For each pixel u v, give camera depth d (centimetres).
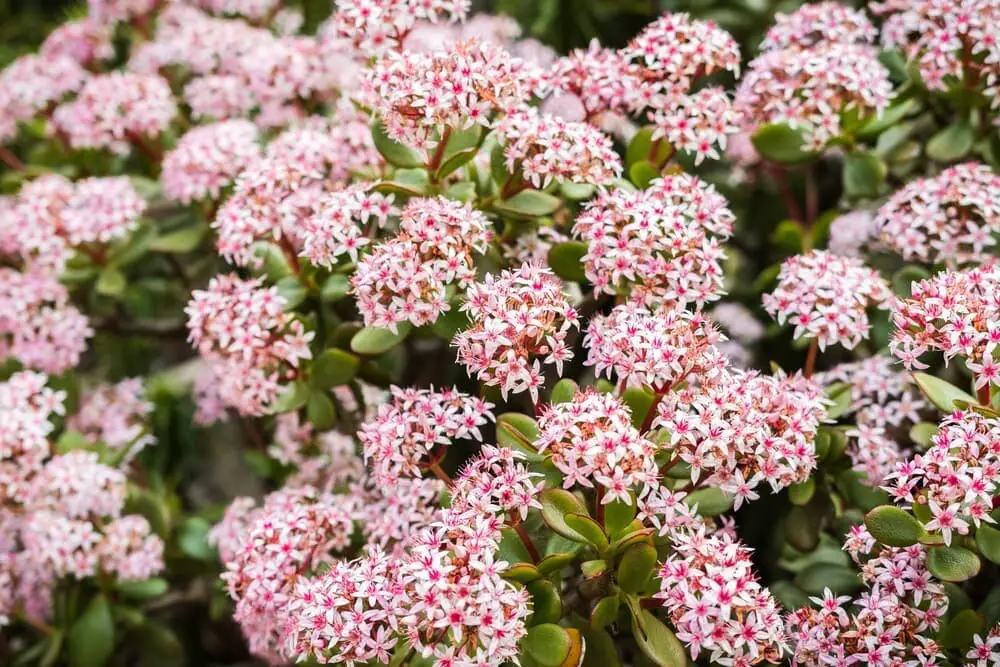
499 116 78
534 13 107
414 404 73
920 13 81
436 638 68
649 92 78
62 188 89
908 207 80
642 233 73
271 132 93
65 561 83
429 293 73
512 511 70
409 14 78
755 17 101
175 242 91
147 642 88
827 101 81
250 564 74
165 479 102
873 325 82
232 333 77
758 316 97
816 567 78
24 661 90
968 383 83
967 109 84
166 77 100
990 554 70
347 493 81
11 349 89
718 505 73
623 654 78
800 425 71
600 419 68
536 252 79
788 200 94
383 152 78
